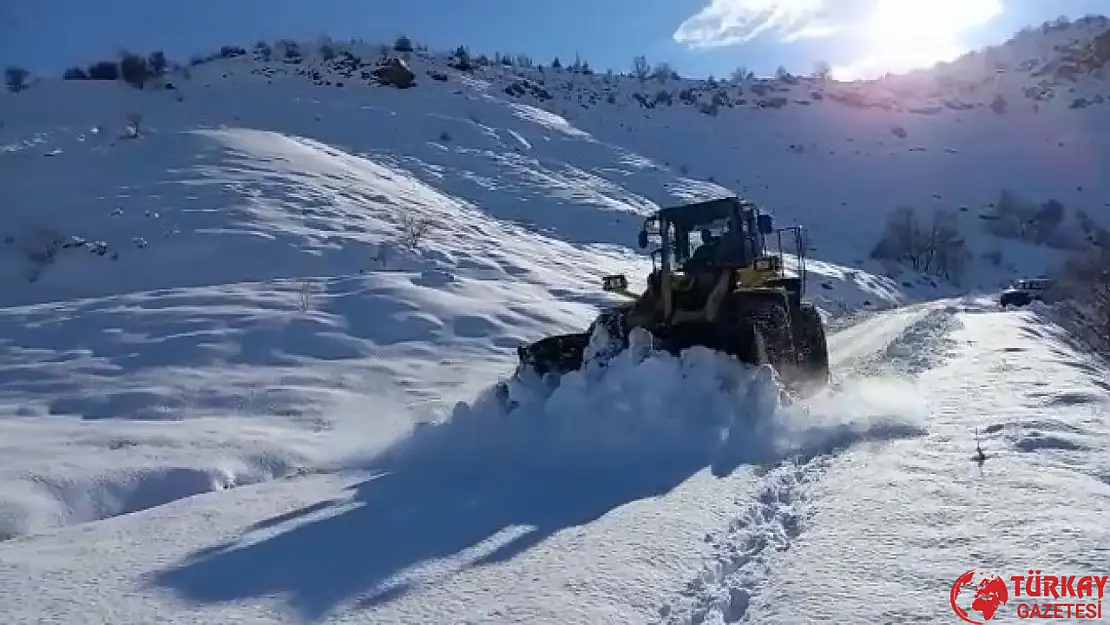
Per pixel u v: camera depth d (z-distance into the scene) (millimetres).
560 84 117000
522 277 28172
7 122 50406
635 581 4496
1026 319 22000
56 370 13789
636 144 91625
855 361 13953
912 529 4879
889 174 94312
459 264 28719
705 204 10594
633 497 6129
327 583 4723
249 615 4340
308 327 16562
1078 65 155250
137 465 8273
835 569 4383
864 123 117688
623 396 8195
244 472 8477
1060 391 9164
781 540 4992
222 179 35906
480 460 7676
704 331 8992
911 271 65562
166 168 37562
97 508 7609
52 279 26250
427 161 58625
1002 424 7410
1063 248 77000
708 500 5926
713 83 140000
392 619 4180
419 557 5051
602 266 35938
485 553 5059
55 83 68500
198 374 13438
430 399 12352
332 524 5840
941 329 18734
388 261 28094
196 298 18875
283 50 99188
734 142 100188
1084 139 110938
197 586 4793
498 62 124312
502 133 73125
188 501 6977
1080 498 5191
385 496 6551
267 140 45375
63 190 34406
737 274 9898
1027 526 4738
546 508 5953
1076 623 3562
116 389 12453
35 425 10398
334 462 8305
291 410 11352
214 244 28453
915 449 6883
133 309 17984
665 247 10648
